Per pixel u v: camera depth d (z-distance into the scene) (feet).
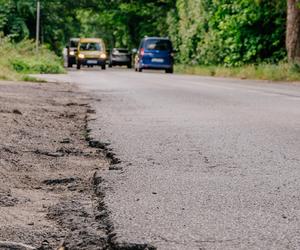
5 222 15.81
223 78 109.09
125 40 255.29
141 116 40.04
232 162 24.12
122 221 15.49
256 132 32.50
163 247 13.57
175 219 15.74
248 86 78.38
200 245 13.71
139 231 14.67
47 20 199.31
